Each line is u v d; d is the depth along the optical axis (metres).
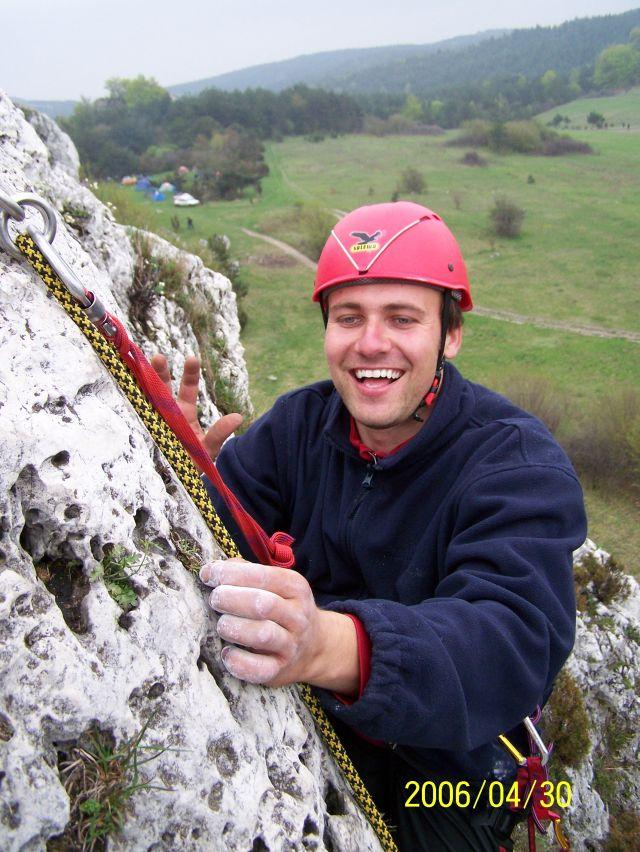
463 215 65.69
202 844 1.24
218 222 68.94
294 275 49.53
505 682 1.49
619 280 47.91
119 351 1.41
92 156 110.00
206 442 2.19
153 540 1.38
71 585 1.26
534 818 1.97
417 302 1.85
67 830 1.10
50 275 1.32
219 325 6.38
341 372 1.92
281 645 1.27
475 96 188.00
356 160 103.38
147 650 1.26
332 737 1.72
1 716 1.07
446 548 1.88
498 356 36.69
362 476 2.07
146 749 1.19
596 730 7.27
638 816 6.89
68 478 1.24
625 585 8.16
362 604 1.47
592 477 23.67
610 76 196.38
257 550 1.62
